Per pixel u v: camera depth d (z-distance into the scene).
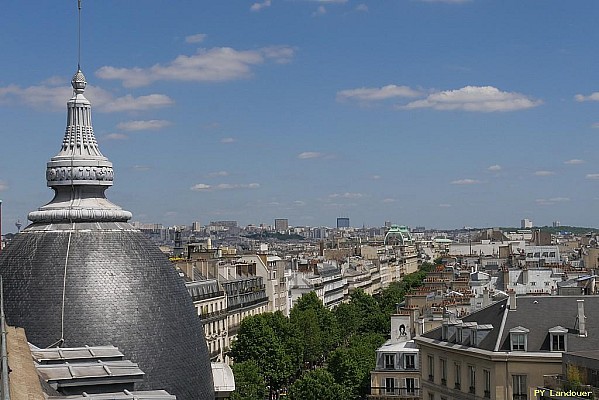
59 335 79.25
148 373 80.69
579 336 121.44
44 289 80.94
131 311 81.69
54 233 83.94
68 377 65.44
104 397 60.81
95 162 87.06
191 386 84.19
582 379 108.25
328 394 184.25
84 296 80.75
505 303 133.88
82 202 86.12
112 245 84.31
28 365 60.25
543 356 118.94
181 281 89.25
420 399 146.38
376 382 162.62
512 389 120.62
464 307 182.12
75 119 88.31
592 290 190.75
